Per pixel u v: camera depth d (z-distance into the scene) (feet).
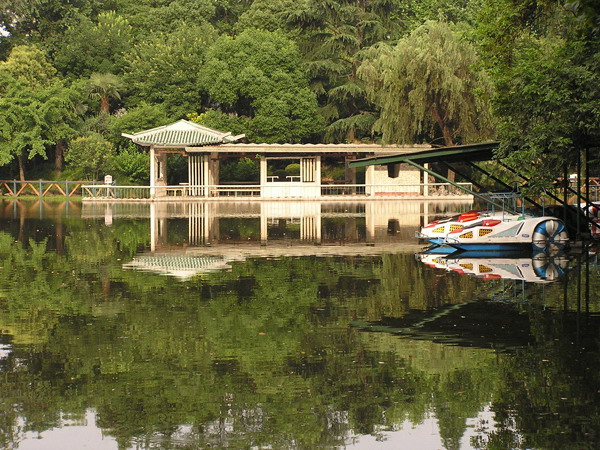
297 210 143.02
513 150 73.00
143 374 31.27
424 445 24.35
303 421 26.27
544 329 38.73
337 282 54.03
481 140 176.86
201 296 48.32
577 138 70.74
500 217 75.41
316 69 227.20
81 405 27.84
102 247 77.97
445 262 65.26
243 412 27.14
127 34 258.98
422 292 49.65
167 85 235.20
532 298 47.47
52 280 55.16
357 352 34.40
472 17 226.17
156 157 190.19
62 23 265.95
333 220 116.37
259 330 38.63
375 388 29.48
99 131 229.86
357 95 223.30
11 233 94.48
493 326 39.52
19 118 217.97
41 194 208.44
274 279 55.47
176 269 61.00
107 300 46.93
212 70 223.30
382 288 51.34
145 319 41.27
